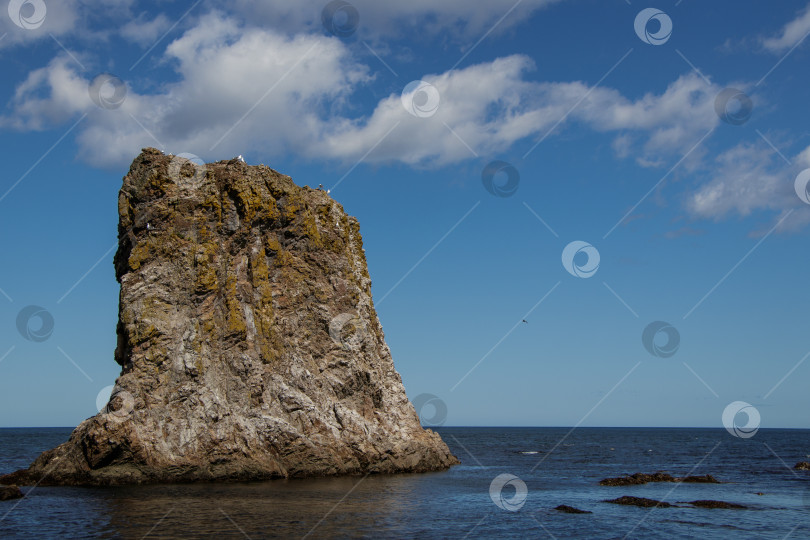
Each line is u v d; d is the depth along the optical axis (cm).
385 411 6706
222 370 5656
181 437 5244
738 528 4050
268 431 5519
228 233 6109
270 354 5919
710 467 8856
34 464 5366
